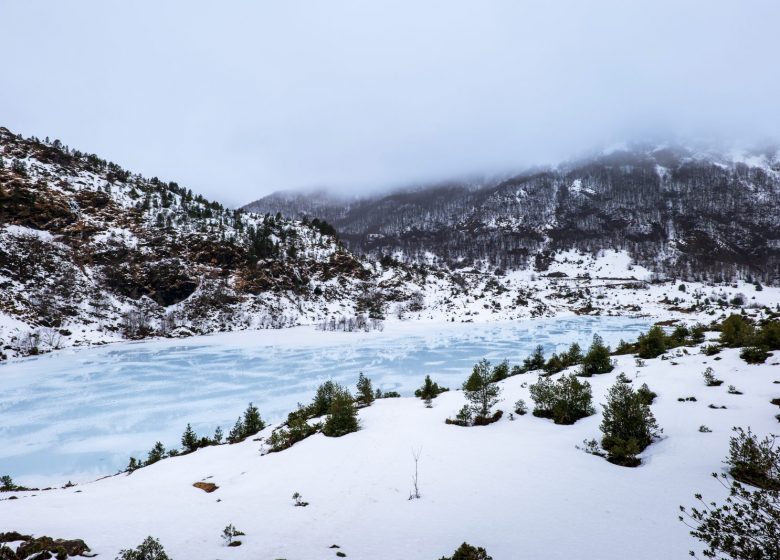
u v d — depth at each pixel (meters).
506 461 15.63
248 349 85.12
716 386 21.80
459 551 8.77
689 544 9.06
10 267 91.88
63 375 62.28
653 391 22.89
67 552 9.04
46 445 36.12
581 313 148.00
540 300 161.75
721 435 15.79
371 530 10.81
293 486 15.22
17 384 57.12
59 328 87.25
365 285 153.00
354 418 23.12
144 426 40.88
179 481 18.38
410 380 58.00
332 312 133.62
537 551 9.14
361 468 16.38
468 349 83.19
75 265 105.38
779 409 17.36
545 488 12.88
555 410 21.27
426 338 99.31
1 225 100.31
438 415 24.03
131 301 106.94
